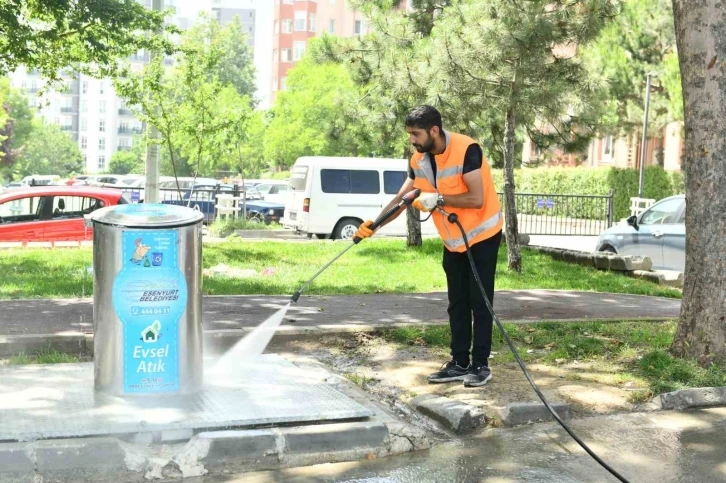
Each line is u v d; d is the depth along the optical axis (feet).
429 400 18.43
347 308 30.91
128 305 16.99
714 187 21.29
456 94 42.42
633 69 107.24
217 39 66.74
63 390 17.60
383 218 19.62
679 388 19.38
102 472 14.07
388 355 23.62
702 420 18.06
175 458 14.48
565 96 43.62
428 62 44.19
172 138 65.77
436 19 51.39
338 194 71.20
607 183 118.73
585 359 22.99
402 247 56.49
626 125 111.24
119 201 61.87
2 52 51.31
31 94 501.56
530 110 44.06
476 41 40.83
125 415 15.81
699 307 21.49
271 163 204.74
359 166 71.82
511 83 42.55
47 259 47.52
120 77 60.54
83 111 503.61
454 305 20.70
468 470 14.99
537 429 17.44
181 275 17.26
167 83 63.82
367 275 43.19
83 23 50.57
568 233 82.07
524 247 56.24
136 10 51.01
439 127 19.39
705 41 21.21
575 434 17.03
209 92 63.52
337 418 16.22
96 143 504.43
